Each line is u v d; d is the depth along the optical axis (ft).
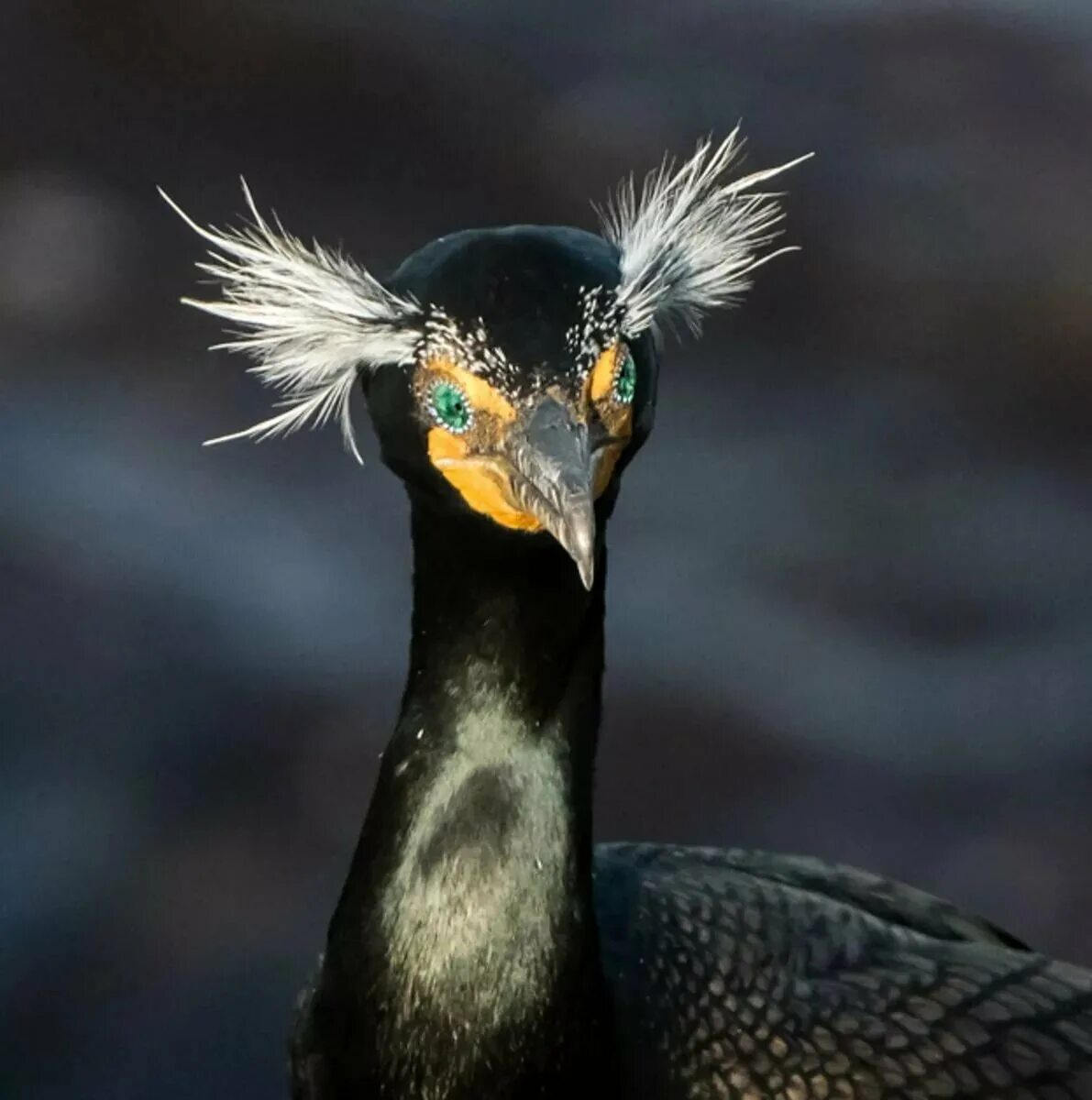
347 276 17.39
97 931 35.06
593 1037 18.42
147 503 46.73
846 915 21.07
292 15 67.51
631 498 48.32
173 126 64.03
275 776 38.65
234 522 46.39
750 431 51.55
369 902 18.48
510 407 16.53
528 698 17.90
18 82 64.54
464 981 17.95
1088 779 39.34
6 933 34.81
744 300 49.21
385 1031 18.31
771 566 45.70
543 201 61.77
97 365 52.95
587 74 67.36
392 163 63.10
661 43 69.56
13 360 52.85
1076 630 43.80
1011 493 49.19
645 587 44.68
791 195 61.46
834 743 40.06
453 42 68.23
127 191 60.85
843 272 58.13
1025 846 37.76
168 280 57.00
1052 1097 19.29
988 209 60.95
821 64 68.95
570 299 16.70
